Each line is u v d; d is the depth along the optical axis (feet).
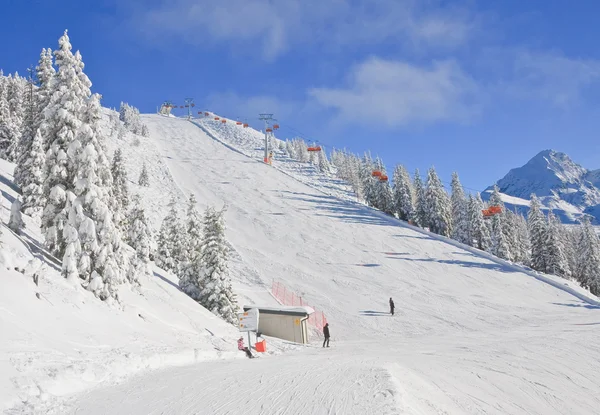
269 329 103.14
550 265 188.14
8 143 148.97
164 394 32.40
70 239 58.08
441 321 114.52
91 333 47.19
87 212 61.62
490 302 130.41
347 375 38.96
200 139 481.46
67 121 63.57
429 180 229.04
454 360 64.69
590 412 46.42
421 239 203.10
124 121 466.70
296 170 372.99
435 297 135.54
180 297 89.76
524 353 70.23
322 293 140.46
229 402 29.89
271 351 75.15
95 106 64.49
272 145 485.15
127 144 348.38
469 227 211.20
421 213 232.73
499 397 47.21
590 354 69.05
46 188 63.26
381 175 252.42
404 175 251.80
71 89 64.34
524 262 225.15
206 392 32.96
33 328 40.19
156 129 538.06
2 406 26.07
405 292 140.36
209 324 82.53
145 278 88.33
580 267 200.85
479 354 70.13
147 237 99.45
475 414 38.91
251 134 540.52
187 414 27.25
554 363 63.77
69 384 32.73
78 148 62.03
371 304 130.52
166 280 101.96
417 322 114.42
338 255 177.27
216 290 96.58
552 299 136.77
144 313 66.64
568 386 53.78
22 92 171.22
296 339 100.22
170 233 125.18
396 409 26.55
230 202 249.55
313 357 62.28
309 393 31.99
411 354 69.97
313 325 115.85
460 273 159.94
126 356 42.93
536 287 148.97
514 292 142.72
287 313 102.22
